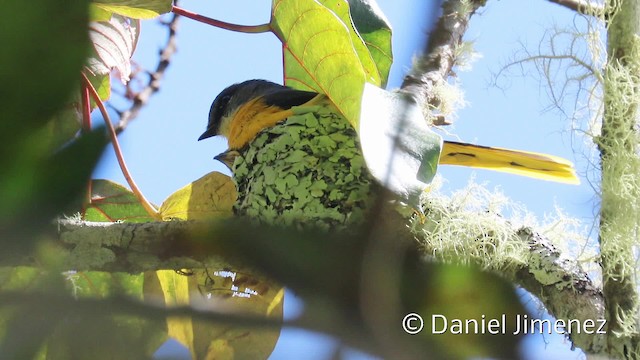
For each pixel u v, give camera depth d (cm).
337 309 268
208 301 274
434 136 425
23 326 228
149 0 486
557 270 482
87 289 487
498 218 520
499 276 492
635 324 413
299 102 746
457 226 514
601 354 435
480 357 418
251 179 655
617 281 423
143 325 247
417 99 550
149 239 478
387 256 290
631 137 434
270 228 446
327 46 492
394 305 274
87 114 436
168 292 547
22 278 271
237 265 458
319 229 541
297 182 630
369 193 614
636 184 430
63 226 473
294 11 505
